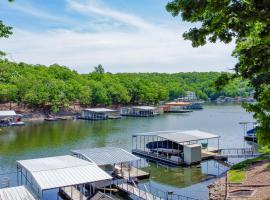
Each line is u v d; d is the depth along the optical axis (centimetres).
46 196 3653
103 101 14125
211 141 7144
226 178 3822
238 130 8738
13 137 7681
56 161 3772
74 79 14988
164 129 9031
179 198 3603
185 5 957
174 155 5450
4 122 9831
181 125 9906
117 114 13138
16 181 4125
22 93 11588
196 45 1077
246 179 3538
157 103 16725
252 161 4281
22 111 11906
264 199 2777
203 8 945
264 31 962
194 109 15825
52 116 11838
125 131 8712
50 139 7425
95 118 11669
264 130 1010
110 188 3734
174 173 4697
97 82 15000
